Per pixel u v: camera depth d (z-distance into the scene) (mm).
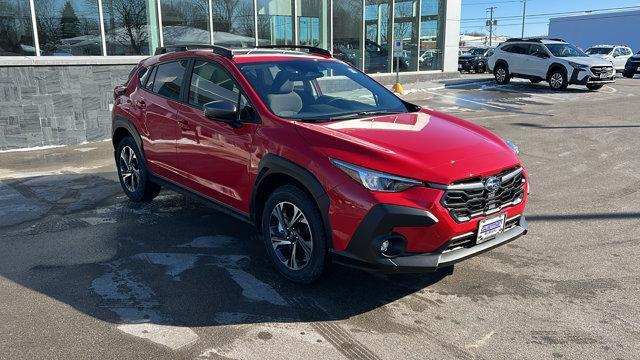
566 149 9047
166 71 5531
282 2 15195
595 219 5566
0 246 4852
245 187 4348
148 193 6035
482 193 3631
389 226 3402
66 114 10125
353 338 3332
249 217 4410
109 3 11141
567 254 4656
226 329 3432
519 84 21656
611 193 6492
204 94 4879
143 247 4812
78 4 10641
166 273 4270
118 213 5805
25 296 3881
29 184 7082
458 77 22953
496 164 3777
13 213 5820
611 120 12188
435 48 22000
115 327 3453
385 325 3490
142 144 5781
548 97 17375
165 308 3701
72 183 7129
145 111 5633
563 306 3736
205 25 13180
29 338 3320
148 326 3465
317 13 16359
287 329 3436
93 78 10383
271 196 4074
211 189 4797
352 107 4695
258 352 3174
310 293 3930
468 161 3676
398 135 3955
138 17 11711
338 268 4363
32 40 10039
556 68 19359
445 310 3688
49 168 8086
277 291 3961
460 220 3521
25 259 4559
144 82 5848
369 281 4133
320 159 3664
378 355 3146
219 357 3123
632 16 41688
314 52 5672
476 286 4051
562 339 3322
